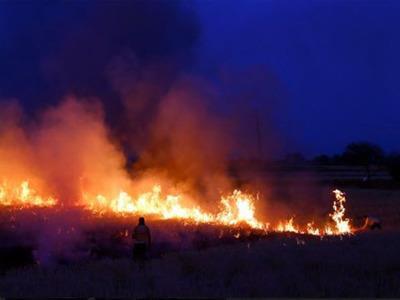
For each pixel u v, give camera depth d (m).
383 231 26.30
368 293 11.28
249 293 11.40
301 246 18.73
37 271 14.48
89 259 18.19
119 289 11.92
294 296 11.17
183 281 12.59
